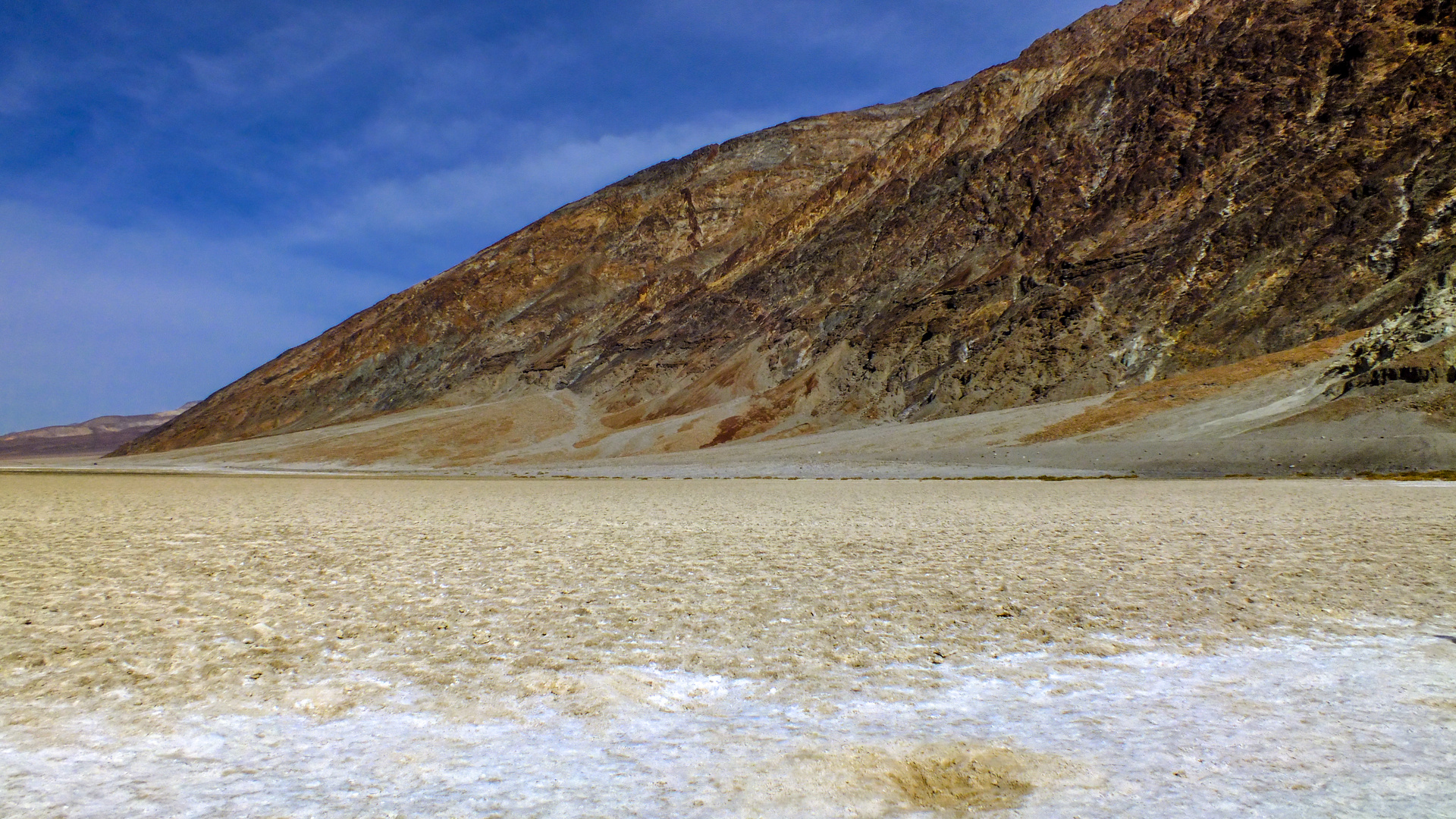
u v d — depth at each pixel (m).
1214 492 39.53
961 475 65.94
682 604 12.99
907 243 136.50
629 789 6.13
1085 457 64.75
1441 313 64.38
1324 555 17.38
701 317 151.75
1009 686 8.70
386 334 192.62
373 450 129.38
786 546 20.42
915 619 11.82
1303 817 5.48
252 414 187.00
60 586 14.79
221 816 5.69
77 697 8.46
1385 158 94.31
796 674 9.23
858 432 92.31
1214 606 12.38
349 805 5.88
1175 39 133.88
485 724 7.70
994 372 97.94
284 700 8.41
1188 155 114.06
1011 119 149.38
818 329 130.62
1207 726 7.34
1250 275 92.38
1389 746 6.74
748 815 5.67
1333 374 67.44
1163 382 79.31
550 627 11.48
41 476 91.62
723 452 93.38
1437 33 104.62
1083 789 6.05
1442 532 21.14
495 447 128.12
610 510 34.59
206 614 12.32
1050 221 120.44
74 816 5.70
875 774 6.40
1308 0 122.50
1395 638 10.34
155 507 38.66
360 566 17.38
